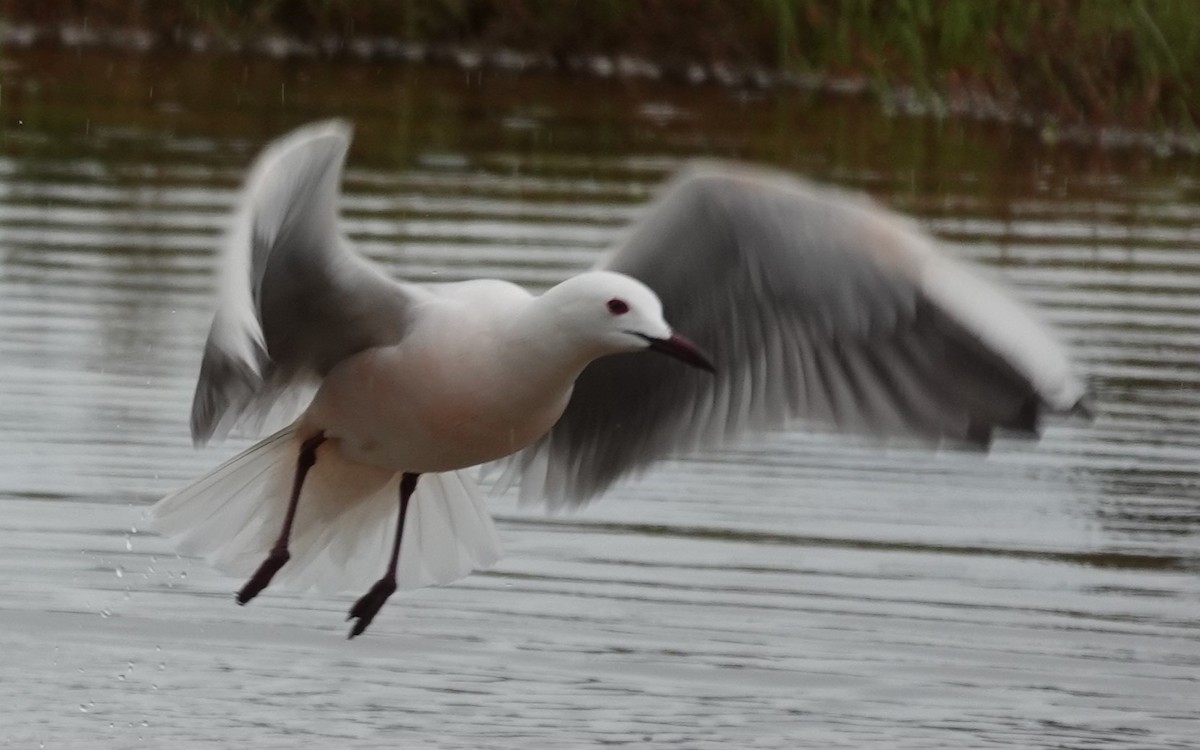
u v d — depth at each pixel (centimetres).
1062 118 2634
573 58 2942
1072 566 1284
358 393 892
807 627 1189
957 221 2044
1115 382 1584
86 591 1204
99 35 2909
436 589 1232
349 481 935
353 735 1044
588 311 845
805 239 829
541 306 856
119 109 2411
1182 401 1556
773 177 826
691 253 870
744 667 1138
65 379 1513
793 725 1071
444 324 874
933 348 806
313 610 1208
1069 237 2000
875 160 2347
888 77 2803
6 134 2238
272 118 2405
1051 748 1046
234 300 723
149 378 1534
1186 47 2666
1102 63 2664
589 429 955
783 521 1353
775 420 880
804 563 1278
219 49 2916
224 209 1975
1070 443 1506
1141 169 2419
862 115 2673
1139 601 1234
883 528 1343
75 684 1094
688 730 1062
